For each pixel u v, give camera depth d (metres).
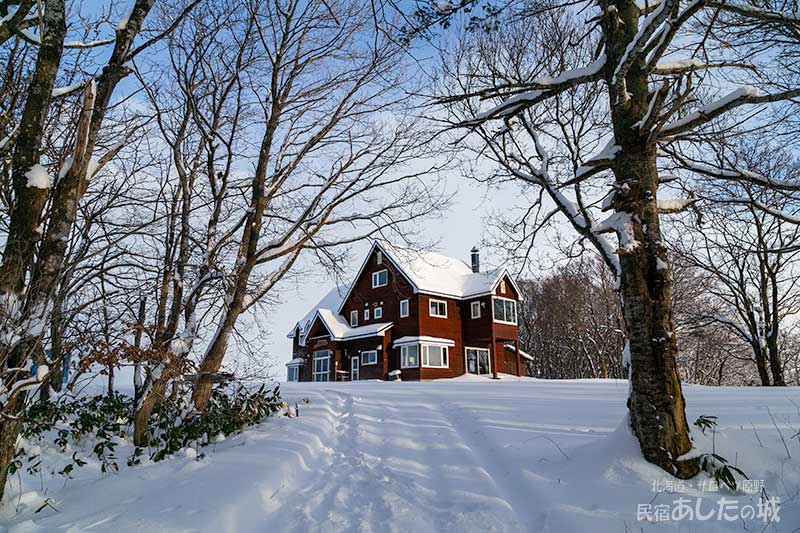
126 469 5.94
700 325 25.62
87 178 4.96
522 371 37.84
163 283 8.20
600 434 6.81
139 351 6.29
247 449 6.75
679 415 5.26
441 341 32.41
